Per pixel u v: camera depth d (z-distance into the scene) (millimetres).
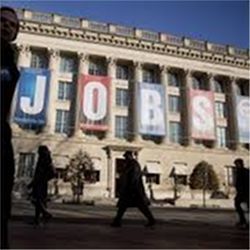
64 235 8430
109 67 54719
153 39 57500
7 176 3189
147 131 49906
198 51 59344
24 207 25219
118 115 54094
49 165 11641
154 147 54188
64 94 52469
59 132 51031
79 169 43000
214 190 50781
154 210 25641
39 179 11562
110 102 51938
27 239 7406
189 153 55844
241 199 13070
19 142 48219
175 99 58312
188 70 58812
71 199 41625
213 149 57594
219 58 60719
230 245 7457
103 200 41688
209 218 17484
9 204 3234
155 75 58062
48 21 52531
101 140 51562
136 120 53312
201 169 51094
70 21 53625
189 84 58688
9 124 3318
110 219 14289
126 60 56031
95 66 55406
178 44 58719
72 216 16016
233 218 17719
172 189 53250
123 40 55531
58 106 51562
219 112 60594
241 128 54812
